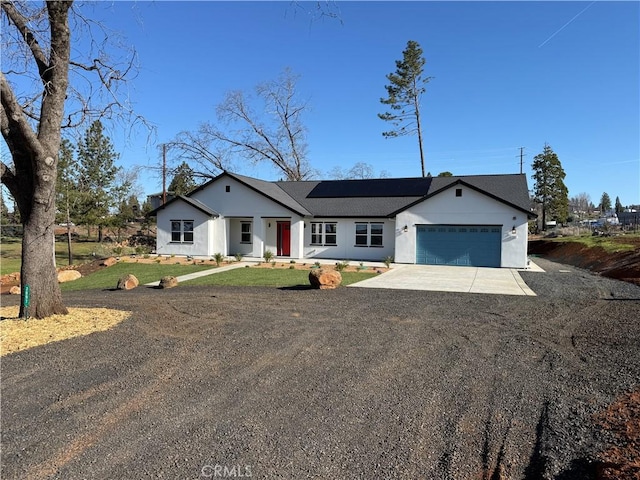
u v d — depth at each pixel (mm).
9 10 7926
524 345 6672
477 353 6273
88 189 29969
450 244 21922
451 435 3871
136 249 29688
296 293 12328
